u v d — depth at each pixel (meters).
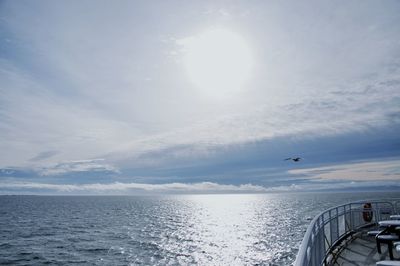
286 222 71.12
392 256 7.50
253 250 38.69
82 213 114.19
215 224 73.62
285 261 32.28
